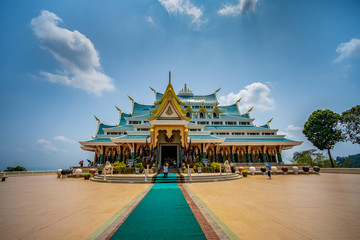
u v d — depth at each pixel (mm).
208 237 4508
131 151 29094
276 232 4797
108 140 32688
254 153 33938
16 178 25375
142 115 37281
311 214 6387
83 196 10203
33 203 8570
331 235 4609
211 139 28641
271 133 36719
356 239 4367
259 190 11812
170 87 23766
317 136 38688
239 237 4496
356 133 34938
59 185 16047
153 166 21625
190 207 7410
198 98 47312
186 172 21219
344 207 7367
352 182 16734
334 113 37812
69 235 4730
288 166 31344
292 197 9445
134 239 4402
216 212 6656
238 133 36094
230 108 47031
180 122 22047
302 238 4441
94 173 24750
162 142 23656
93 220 5914
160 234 4699
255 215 6273
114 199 9219
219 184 15133
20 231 5047
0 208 7668
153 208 7293
